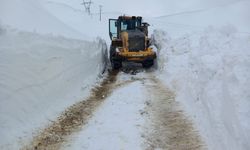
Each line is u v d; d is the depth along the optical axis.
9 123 6.91
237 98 6.20
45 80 9.18
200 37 12.67
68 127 7.98
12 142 6.53
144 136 7.09
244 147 5.16
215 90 7.60
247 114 5.68
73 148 6.71
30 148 6.62
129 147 6.56
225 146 5.83
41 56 9.09
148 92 11.19
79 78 12.32
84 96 11.04
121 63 17.19
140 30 19.22
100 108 9.51
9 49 7.57
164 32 18.39
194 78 9.83
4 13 10.87
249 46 8.24
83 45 13.63
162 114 8.64
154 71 16.44
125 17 19.05
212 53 9.64
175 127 7.64
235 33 10.34
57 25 15.18
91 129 7.71
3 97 7.03
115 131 7.43
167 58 14.81
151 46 18.56
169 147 6.58
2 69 7.23
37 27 11.36
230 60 7.70
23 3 13.84
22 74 7.95
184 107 9.09
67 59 11.22
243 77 6.65
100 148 6.60
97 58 16.03
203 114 7.70
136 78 14.58
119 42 18.19
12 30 8.11
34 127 7.48
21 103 7.63
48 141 7.07
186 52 13.72
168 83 12.49
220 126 6.46
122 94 11.03
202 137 6.89
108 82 13.98
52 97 9.34
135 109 9.05
